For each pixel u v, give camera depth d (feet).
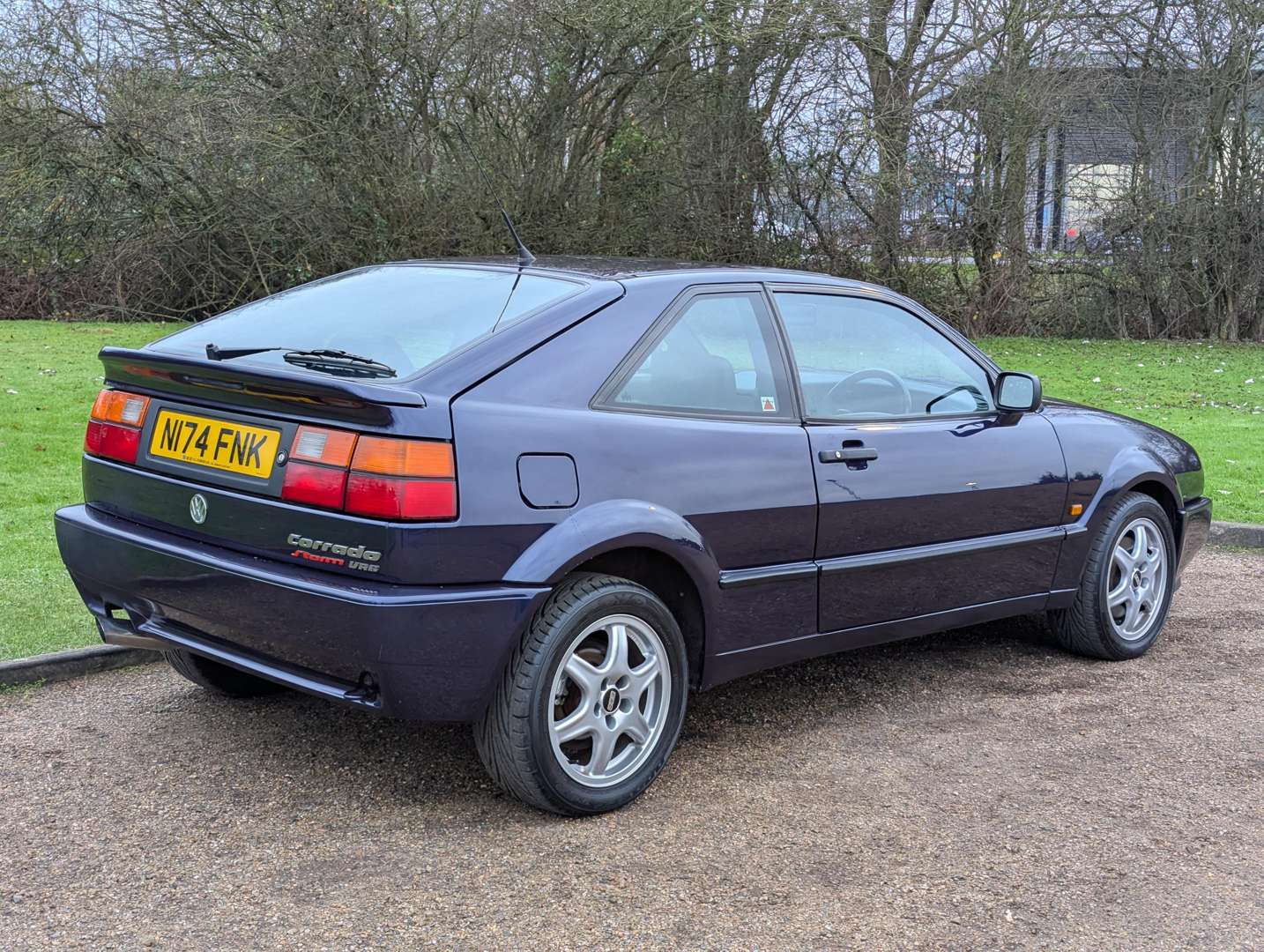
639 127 59.47
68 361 42.52
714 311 12.67
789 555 12.69
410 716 10.34
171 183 57.82
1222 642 17.75
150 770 12.03
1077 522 15.96
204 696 14.17
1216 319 69.67
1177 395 45.88
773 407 12.80
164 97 56.34
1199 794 12.21
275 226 58.75
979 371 15.57
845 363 13.85
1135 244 68.64
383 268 14.01
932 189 62.85
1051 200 68.64
